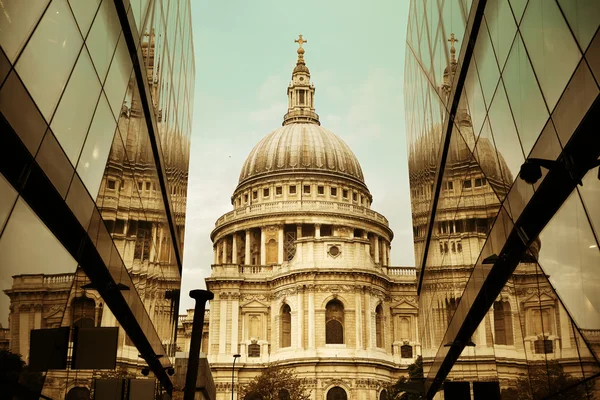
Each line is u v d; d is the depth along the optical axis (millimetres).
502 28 16984
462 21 21938
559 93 13273
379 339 103312
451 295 29297
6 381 13336
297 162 130375
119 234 23406
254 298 105750
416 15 36219
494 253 20453
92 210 19328
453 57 24188
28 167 13844
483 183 21156
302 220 120312
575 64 12320
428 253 36875
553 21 13109
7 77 12180
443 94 27141
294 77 151500
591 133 12352
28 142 13641
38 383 15633
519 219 17062
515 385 19922
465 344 28016
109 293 22906
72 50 15734
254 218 121562
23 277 13938
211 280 105250
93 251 20016
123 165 23172
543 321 16844
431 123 31766
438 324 34656
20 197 13562
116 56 20422
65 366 17281
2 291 12828
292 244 120938
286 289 102750
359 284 101250
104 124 19672
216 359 101625
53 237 15984
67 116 15953
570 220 13922
